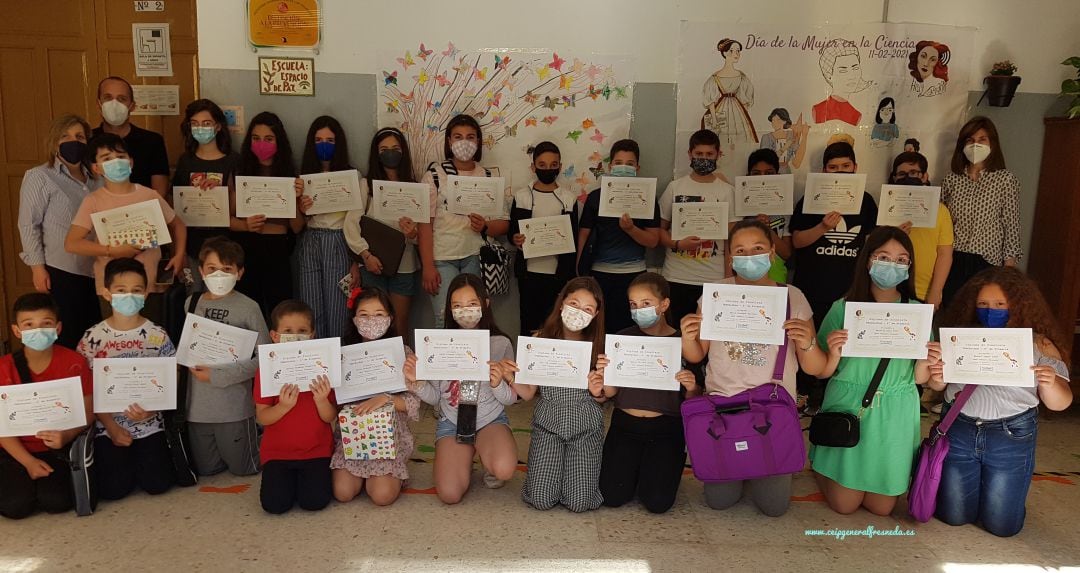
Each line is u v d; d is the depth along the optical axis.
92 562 2.67
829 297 4.48
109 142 3.68
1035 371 2.82
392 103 4.68
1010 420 2.92
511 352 3.33
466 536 2.91
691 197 4.63
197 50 4.72
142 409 3.12
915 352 2.96
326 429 3.16
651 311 3.07
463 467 3.21
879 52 4.72
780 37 4.71
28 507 2.98
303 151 4.67
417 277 4.78
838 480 3.11
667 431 3.17
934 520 3.12
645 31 4.68
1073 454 3.92
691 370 3.35
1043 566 2.76
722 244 4.59
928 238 4.44
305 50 4.62
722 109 4.77
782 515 3.14
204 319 3.23
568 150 4.78
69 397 2.97
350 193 4.35
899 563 2.77
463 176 4.42
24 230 3.85
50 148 3.89
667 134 4.78
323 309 4.49
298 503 3.13
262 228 4.38
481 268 4.57
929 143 4.83
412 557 2.74
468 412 3.21
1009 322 2.93
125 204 3.80
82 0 4.82
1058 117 4.63
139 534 2.89
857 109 4.78
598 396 3.17
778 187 4.46
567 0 4.64
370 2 4.59
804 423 4.32
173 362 3.16
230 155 4.44
